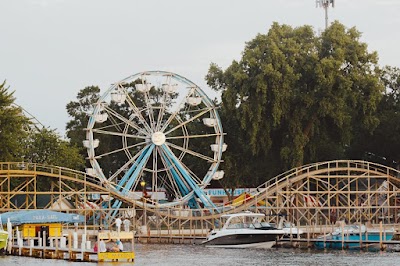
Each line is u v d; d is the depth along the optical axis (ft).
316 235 392.47
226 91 488.85
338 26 501.97
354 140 554.87
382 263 306.76
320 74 476.95
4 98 445.78
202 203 447.83
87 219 426.10
